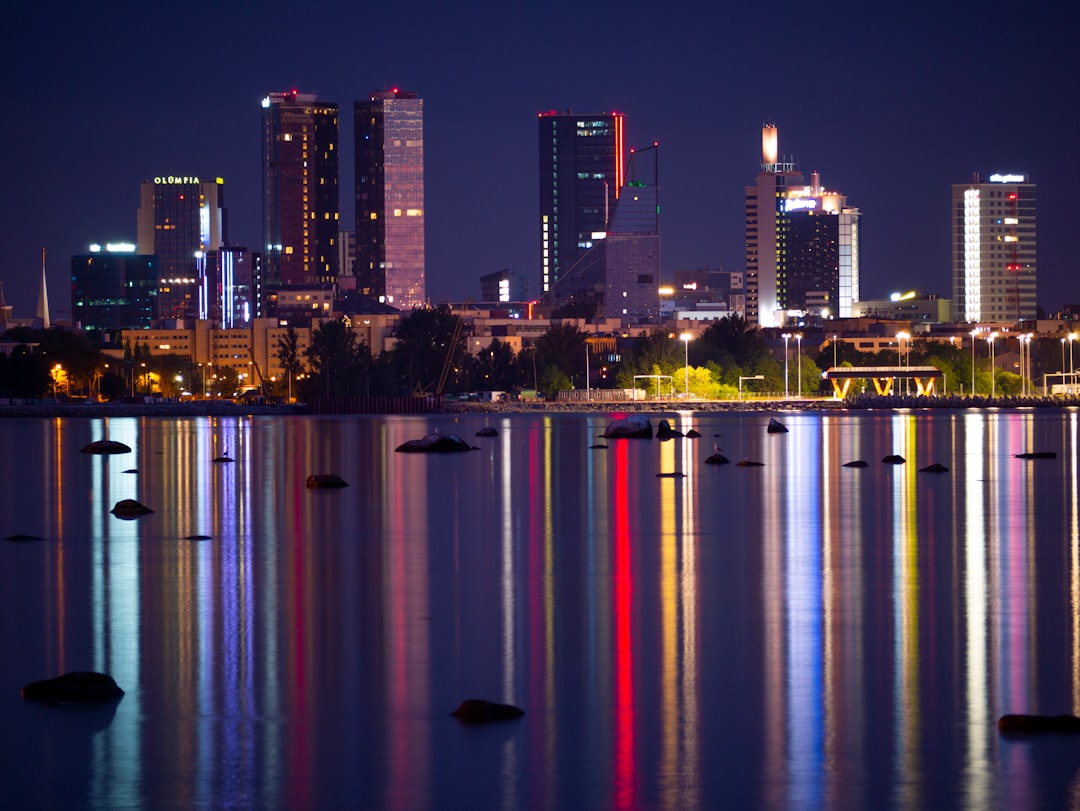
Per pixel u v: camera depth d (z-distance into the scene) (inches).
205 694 2524.6
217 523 5418.3
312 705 2449.6
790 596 3531.0
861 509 5871.1
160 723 2346.2
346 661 2773.1
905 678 2618.1
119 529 5221.5
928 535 4891.7
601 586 3715.6
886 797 1998.0
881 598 3491.6
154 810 1961.1
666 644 2925.7
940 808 1957.4
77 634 3053.6
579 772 2100.1
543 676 2647.6
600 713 2397.9
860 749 2198.6
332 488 7150.6
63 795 2016.5
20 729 2310.5
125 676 2657.5
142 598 3533.5
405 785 2050.9
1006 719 2299.5
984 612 3277.6
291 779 2075.5
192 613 3307.1
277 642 2957.7
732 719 2358.5
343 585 3745.1
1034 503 6107.3
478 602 3454.7
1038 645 2888.8
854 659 2770.7
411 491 6948.8
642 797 2003.0
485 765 2134.6
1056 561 4178.2
